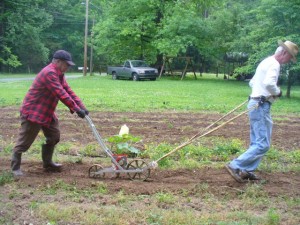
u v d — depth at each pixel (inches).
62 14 2406.5
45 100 239.1
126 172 243.3
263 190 230.2
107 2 1475.1
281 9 724.0
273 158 305.4
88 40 1828.2
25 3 1894.7
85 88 879.7
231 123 458.6
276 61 239.6
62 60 239.5
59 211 189.5
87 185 232.2
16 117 463.8
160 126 424.5
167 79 1327.5
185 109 565.3
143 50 1425.9
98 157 303.9
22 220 182.2
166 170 266.2
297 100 750.5
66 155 305.6
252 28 1040.2
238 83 1189.1
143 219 184.5
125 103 605.6
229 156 311.1
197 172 264.4
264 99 238.1
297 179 256.2
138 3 1321.4
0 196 211.3
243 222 182.2
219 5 1440.7
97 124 429.4
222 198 217.8
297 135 399.5
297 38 705.6
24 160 285.1
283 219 188.9
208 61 1796.3
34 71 2094.0
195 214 192.2
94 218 183.2
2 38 1820.9
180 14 1299.2
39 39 2073.1
